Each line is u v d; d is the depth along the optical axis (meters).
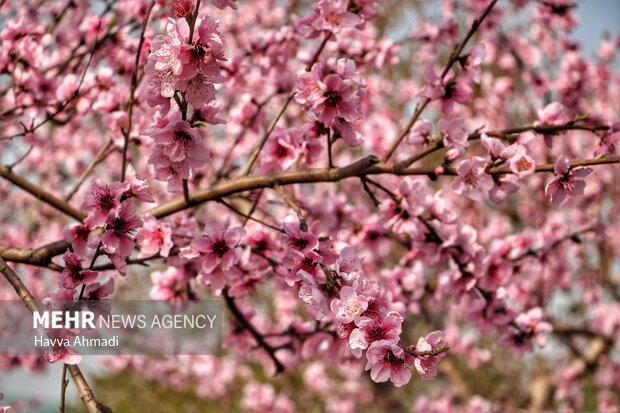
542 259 3.74
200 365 8.10
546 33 6.25
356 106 2.20
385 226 2.81
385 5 7.74
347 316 1.67
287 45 3.83
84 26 3.50
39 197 2.94
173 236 2.66
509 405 8.05
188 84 1.84
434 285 3.81
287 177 2.55
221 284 2.42
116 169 5.98
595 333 6.40
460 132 2.50
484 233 6.95
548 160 6.59
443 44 4.36
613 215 7.04
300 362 4.39
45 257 2.46
